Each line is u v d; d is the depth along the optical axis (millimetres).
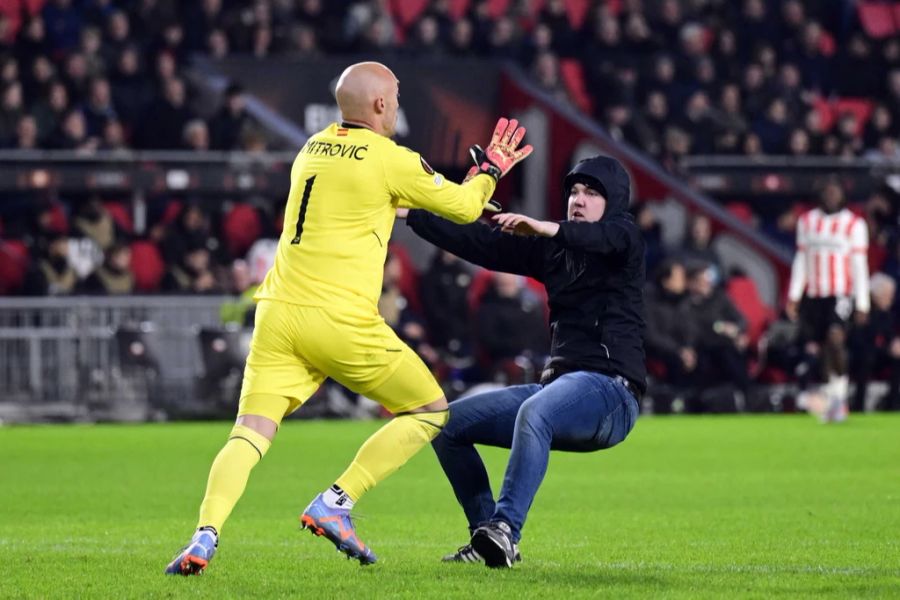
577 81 73562
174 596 17562
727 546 23578
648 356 60781
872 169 67875
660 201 67188
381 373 19422
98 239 60844
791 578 19484
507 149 20406
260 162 60469
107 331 55281
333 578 19094
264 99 66125
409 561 21125
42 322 54906
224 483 19000
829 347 55344
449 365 58469
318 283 19109
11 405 54562
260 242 60125
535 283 66500
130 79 65188
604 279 20312
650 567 20688
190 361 55906
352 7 69250
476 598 17391
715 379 60625
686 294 61062
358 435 49375
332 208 19188
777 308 67000
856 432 50969
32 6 69500
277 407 19391
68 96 63906
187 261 59562
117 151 60750
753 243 66938
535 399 19547
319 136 19781
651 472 38062
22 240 61156
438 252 60594
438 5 72312
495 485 34188
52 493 33062
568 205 20797
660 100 70500
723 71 74375
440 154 67062
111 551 22750
